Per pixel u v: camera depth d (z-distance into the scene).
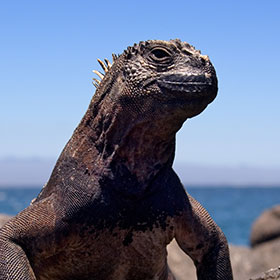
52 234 0.59
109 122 0.60
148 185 0.60
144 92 0.57
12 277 0.57
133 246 0.61
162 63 0.58
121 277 0.63
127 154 0.59
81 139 0.62
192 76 0.56
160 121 0.57
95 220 0.59
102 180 0.59
